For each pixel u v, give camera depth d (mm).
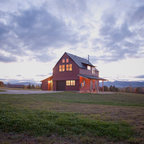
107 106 9281
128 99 15305
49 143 3715
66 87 27219
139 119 5727
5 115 5820
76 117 5758
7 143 3662
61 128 4680
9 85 48375
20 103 9305
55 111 6934
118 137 4090
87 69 29562
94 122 5039
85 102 11367
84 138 3994
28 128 4730
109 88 41562
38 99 12219
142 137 4016
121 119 5652
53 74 29156
